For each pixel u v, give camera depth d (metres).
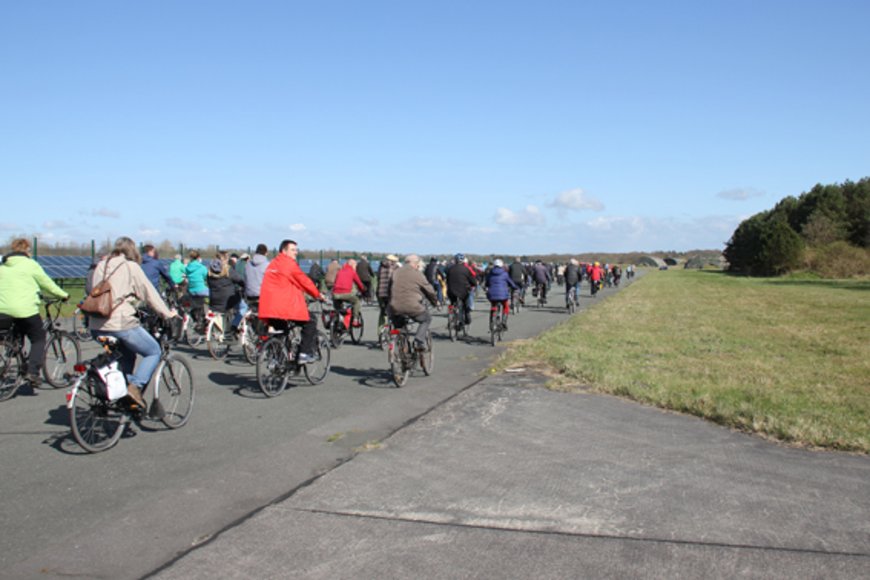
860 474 5.26
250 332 10.74
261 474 5.24
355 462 5.55
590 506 4.58
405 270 9.09
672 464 5.50
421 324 9.22
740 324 18.14
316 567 3.67
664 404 7.64
